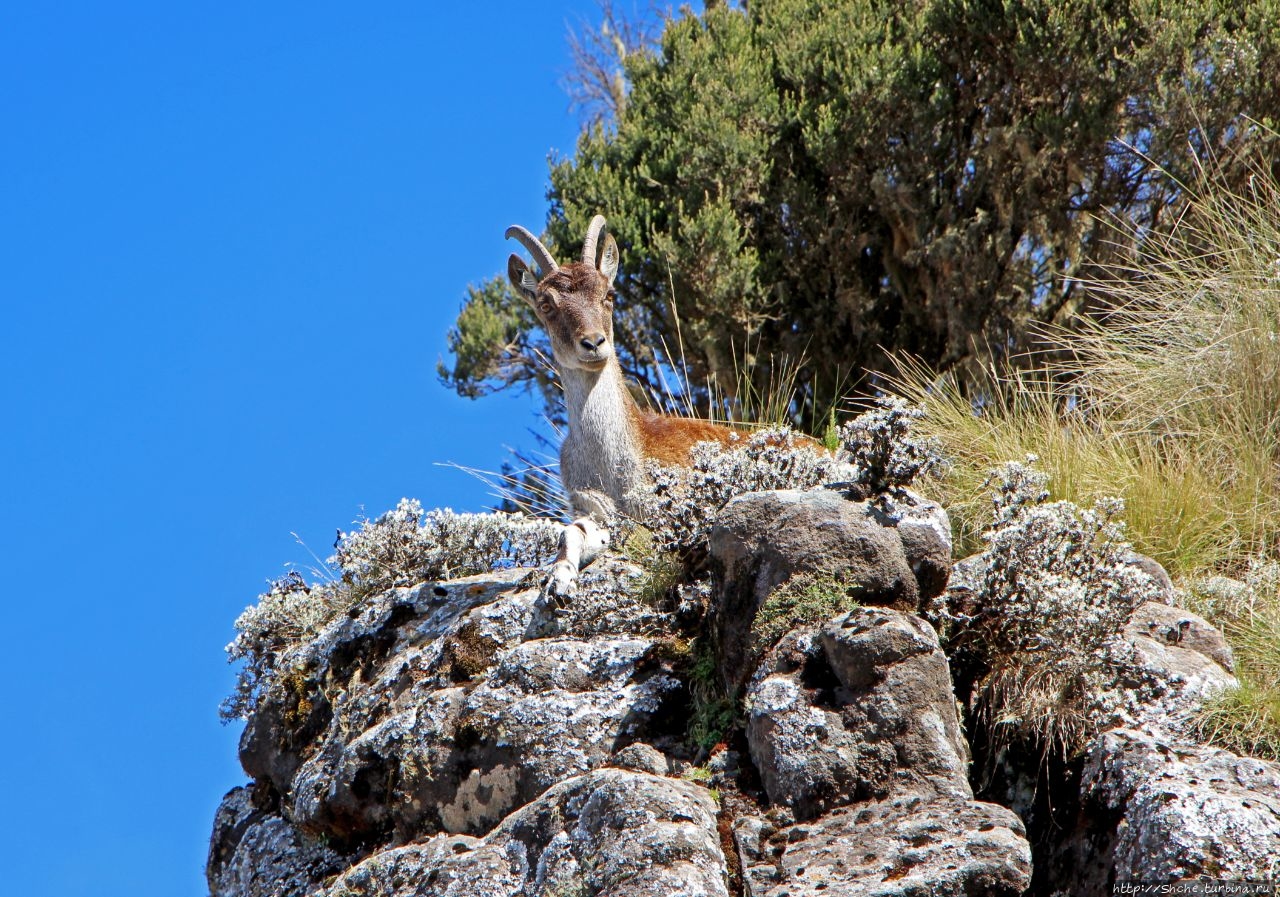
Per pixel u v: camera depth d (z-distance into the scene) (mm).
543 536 17109
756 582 11844
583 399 16359
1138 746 10562
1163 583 13492
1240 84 23594
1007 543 12000
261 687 17062
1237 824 9414
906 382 25938
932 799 10109
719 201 25828
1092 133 24344
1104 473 16391
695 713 11977
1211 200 20719
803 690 10789
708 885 9508
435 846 11492
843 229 26578
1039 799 10984
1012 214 25672
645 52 31156
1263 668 12406
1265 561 15172
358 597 17078
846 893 9352
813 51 27688
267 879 14375
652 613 13109
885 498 12289
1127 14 25250
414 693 13945
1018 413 19016
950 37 26781
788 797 10375
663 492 14117
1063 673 11320
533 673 12695
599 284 16906
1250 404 17281
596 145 28953
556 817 10617
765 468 13492
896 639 10703
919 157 26094
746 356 25578
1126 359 19469
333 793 13695
